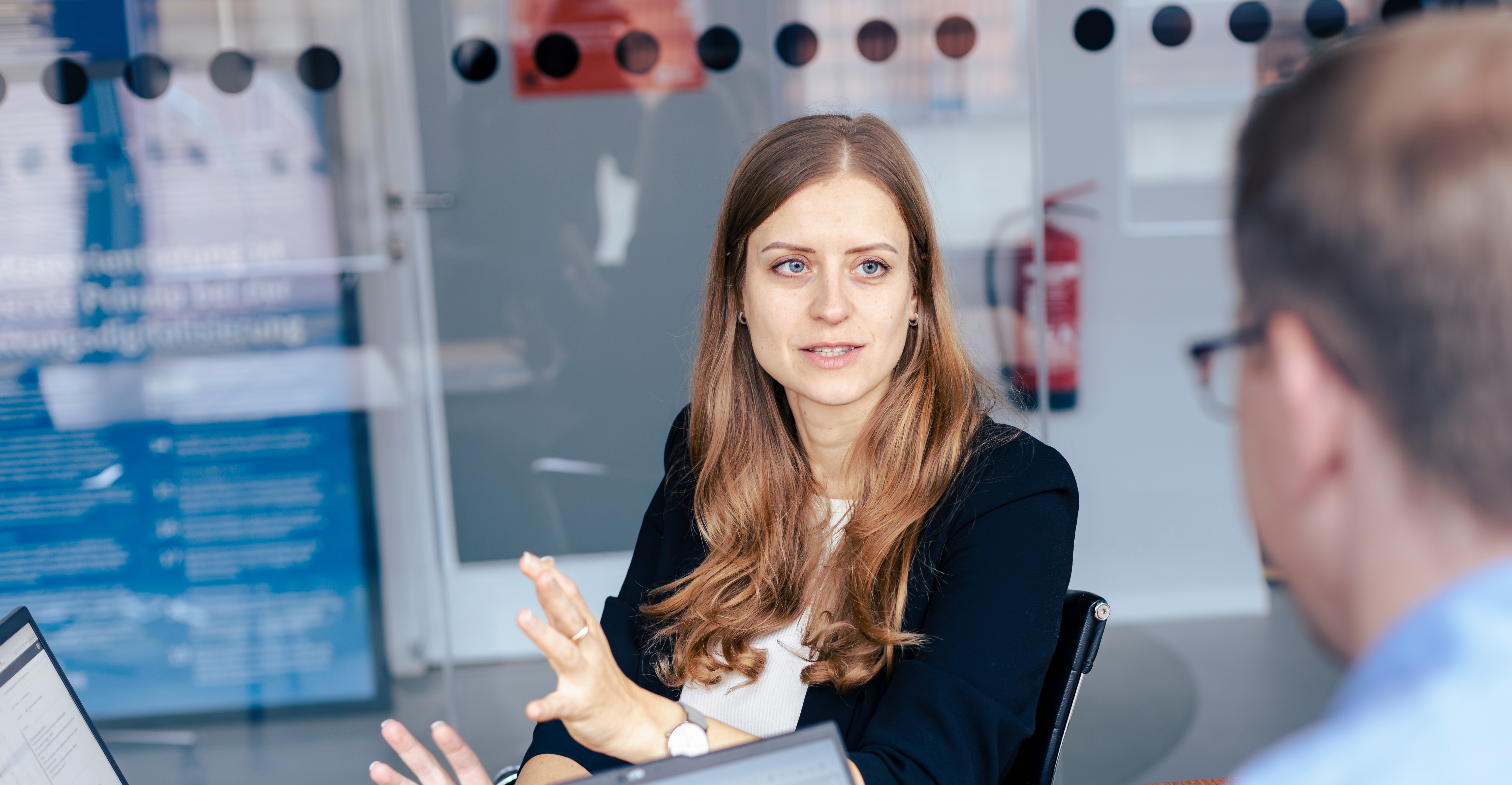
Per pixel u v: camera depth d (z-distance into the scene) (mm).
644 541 1452
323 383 2525
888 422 1215
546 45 2611
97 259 2393
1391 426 297
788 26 2588
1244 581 2725
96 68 2342
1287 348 314
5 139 2336
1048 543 1135
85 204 2373
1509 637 286
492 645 2896
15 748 848
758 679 1216
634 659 1323
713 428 1334
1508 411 280
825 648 1165
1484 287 278
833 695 1168
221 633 2541
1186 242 2639
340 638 2592
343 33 2439
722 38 2604
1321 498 319
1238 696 2633
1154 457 2693
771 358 1171
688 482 1415
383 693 2619
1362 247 291
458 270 2693
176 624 2523
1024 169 2605
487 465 2791
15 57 2318
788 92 2611
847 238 1121
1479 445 284
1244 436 341
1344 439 310
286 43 2416
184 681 2539
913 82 2588
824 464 1272
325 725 2596
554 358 2754
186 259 2426
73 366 2416
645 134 2650
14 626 905
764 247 1149
